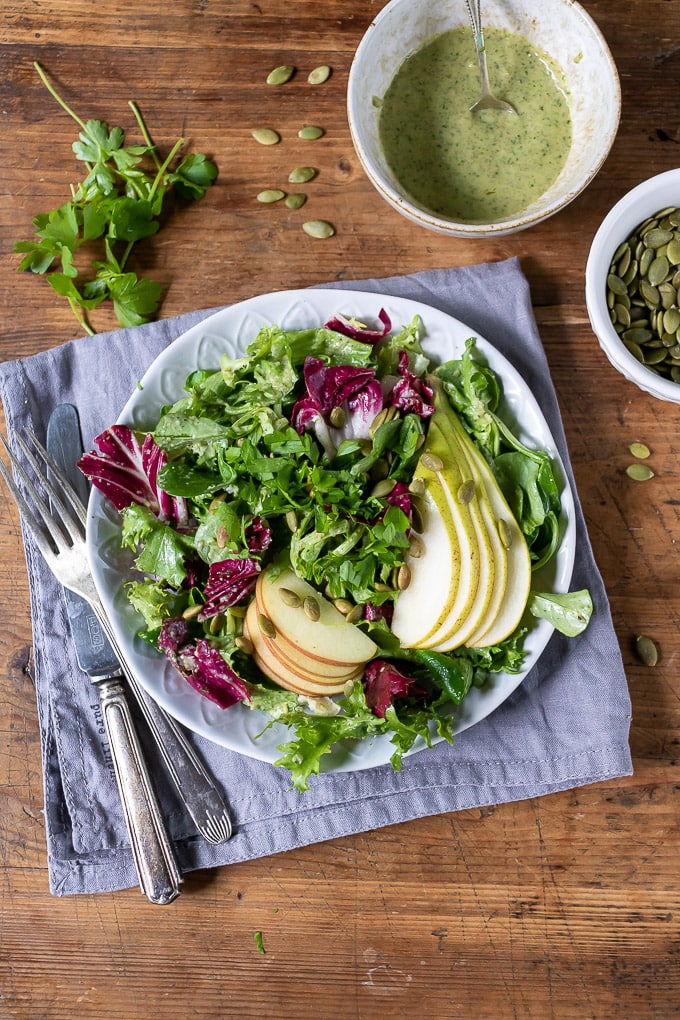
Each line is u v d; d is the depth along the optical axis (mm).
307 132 727
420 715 647
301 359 678
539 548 674
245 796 690
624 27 728
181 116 730
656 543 711
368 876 699
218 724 655
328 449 665
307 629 647
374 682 651
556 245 723
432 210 700
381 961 696
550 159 697
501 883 698
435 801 693
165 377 677
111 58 733
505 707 694
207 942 698
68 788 694
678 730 704
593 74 682
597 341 718
